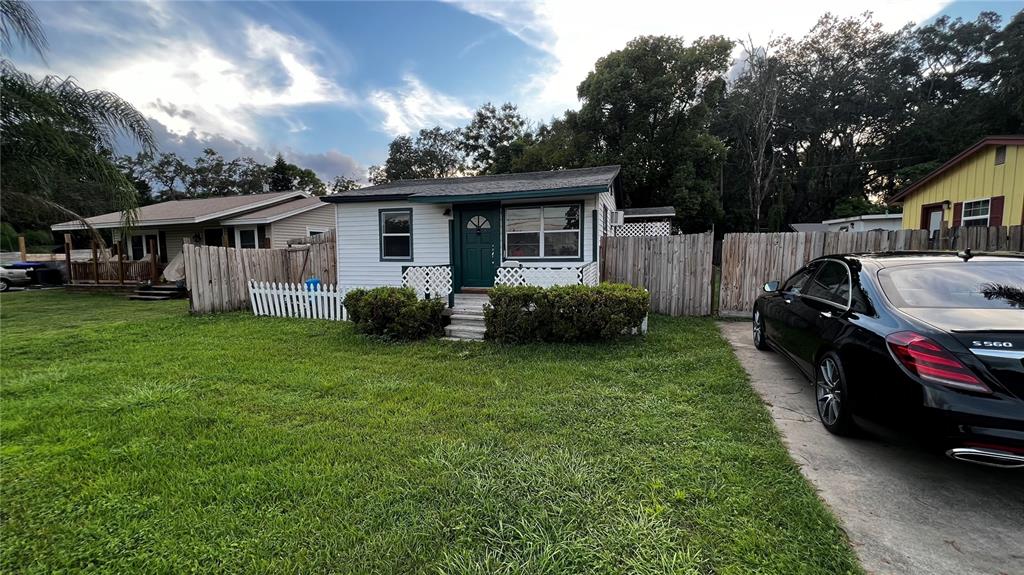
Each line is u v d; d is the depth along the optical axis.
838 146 35.09
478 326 7.41
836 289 4.03
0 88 8.45
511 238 9.77
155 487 2.82
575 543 2.20
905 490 2.69
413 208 10.48
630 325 6.53
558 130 31.75
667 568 2.03
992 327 2.58
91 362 5.92
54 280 19.28
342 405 4.21
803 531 2.29
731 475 2.82
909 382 2.66
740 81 29.48
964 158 11.52
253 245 17.59
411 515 2.46
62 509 2.61
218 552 2.22
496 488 2.70
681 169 24.97
